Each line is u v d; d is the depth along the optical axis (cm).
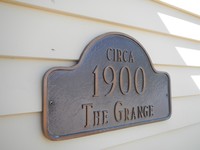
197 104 157
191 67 152
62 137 80
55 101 80
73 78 85
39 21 79
